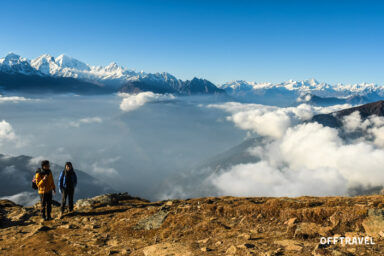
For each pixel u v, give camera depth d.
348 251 6.77
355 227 8.41
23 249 10.12
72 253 9.59
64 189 15.78
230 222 11.46
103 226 13.05
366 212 8.74
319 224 9.20
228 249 8.00
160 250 8.81
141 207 16.11
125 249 9.58
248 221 11.19
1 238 11.91
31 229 13.20
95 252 9.60
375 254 6.38
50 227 13.21
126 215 14.23
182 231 10.95
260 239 8.86
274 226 10.22
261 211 11.70
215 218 12.02
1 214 16.84
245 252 7.54
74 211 16.17
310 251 7.07
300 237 8.45
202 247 8.74
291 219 9.95
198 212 12.98
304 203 11.78
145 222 12.53
